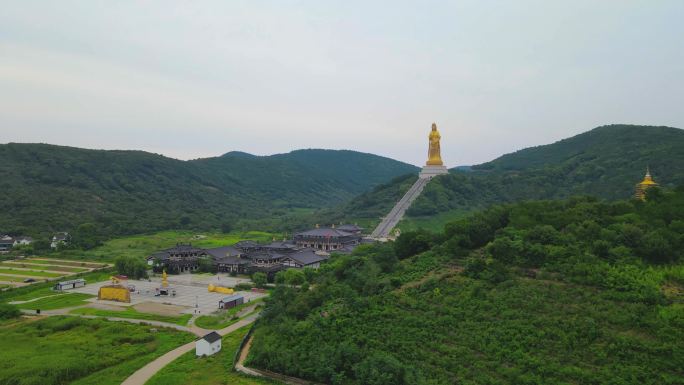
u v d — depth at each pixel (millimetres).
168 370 103625
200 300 173000
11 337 125875
